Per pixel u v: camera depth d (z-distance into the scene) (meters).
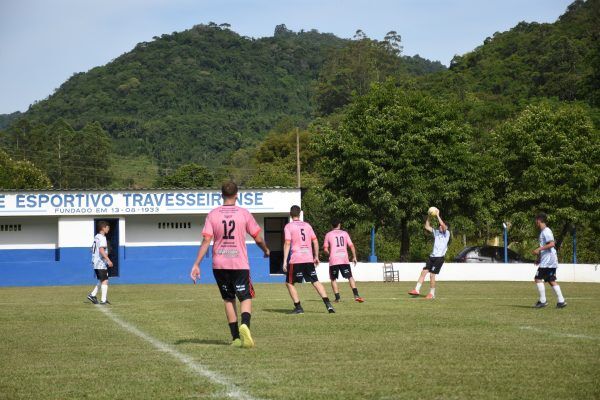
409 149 51.81
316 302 25.02
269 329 15.79
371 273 46.12
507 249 49.78
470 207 54.31
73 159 123.50
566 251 57.00
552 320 17.55
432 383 9.40
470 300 25.61
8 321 18.70
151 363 11.31
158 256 48.91
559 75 112.19
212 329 16.33
